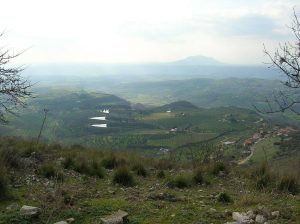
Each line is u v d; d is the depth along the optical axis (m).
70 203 8.09
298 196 10.37
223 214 8.13
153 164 14.96
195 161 15.93
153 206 8.57
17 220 6.86
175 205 8.84
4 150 10.98
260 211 8.09
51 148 15.09
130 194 9.59
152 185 11.12
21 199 8.11
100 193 9.41
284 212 8.34
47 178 10.20
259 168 12.97
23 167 10.70
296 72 6.70
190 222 7.60
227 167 14.27
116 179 10.92
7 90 10.01
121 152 16.91
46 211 7.41
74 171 11.57
